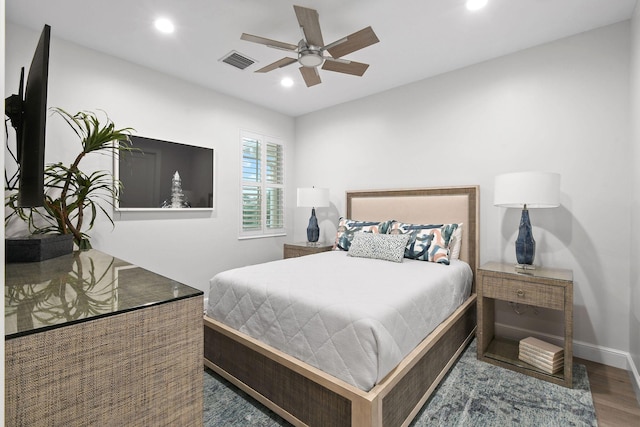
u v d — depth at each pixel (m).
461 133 3.18
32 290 0.95
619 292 2.39
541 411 1.86
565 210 2.61
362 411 1.39
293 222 4.81
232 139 3.95
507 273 2.38
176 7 2.23
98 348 0.72
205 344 2.32
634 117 2.19
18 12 2.27
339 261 2.87
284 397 1.75
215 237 3.78
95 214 2.59
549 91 2.69
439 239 2.93
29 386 0.62
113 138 2.39
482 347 2.48
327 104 4.26
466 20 2.38
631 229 2.31
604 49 2.45
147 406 0.81
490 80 3.00
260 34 2.58
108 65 2.89
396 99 3.68
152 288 0.98
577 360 2.50
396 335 1.63
